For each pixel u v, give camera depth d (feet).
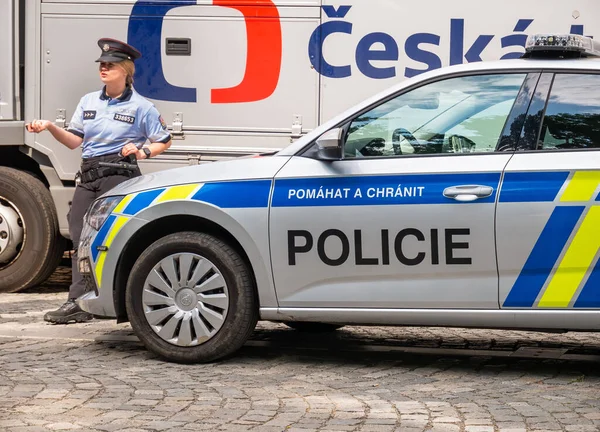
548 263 19.13
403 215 19.72
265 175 20.66
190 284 21.03
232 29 30.73
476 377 20.21
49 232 32.30
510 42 29.99
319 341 24.30
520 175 19.30
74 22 31.37
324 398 18.13
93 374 20.01
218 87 30.86
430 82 20.38
